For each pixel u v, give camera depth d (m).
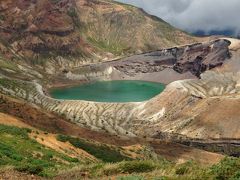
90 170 28.75
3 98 159.75
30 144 56.94
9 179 24.69
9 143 51.59
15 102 160.50
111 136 173.50
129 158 100.31
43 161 42.41
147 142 187.25
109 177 26.34
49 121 160.62
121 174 27.47
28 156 46.75
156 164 28.72
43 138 74.06
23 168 27.28
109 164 29.17
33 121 151.38
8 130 64.19
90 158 78.88
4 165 32.12
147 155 124.00
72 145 85.88
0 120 87.50
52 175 27.20
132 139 183.75
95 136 166.38
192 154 183.00
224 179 21.84
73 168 29.34
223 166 22.44
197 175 22.70
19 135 63.22
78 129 165.00
